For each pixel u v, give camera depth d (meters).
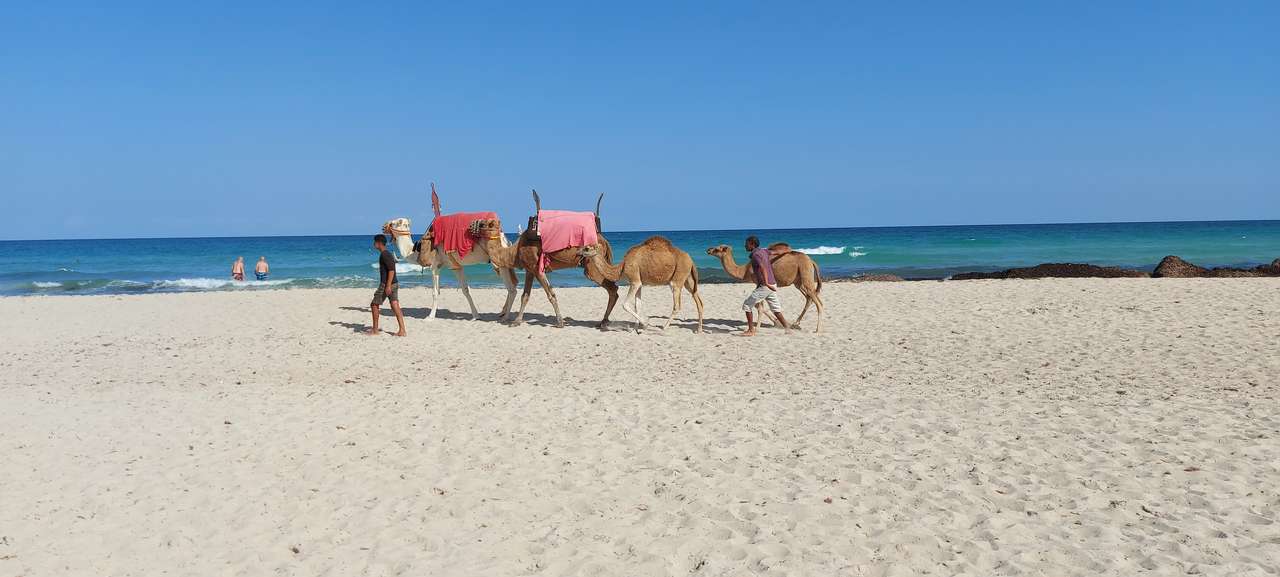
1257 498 5.16
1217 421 7.10
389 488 5.86
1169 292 17.31
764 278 13.06
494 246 14.96
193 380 10.58
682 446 6.77
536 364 11.20
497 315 16.80
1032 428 7.05
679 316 16.12
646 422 7.62
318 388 9.73
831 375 9.85
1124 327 12.95
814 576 4.19
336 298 20.42
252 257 54.44
